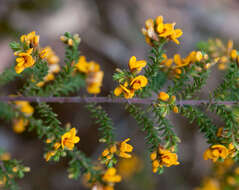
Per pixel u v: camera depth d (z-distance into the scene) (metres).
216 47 0.40
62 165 0.76
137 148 0.76
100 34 0.76
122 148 0.36
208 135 0.37
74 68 0.39
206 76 0.38
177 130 0.78
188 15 0.84
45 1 0.73
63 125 0.73
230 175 0.50
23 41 0.35
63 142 0.35
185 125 0.79
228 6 0.88
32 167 0.73
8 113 0.42
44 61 0.37
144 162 0.76
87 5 0.78
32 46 0.35
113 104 0.76
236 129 0.36
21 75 0.41
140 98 0.38
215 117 0.73
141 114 0.38
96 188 0.38
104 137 0.37
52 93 0.40
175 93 0.38
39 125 0.41
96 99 0.39
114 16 0.78
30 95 0.40
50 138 0.38
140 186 0.75
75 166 0.39
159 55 0.37
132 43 0.77
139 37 0.77
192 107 0.38
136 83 0.35
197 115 0.37
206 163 0.79
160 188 0.77
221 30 0.84
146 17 0.80
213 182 0.52
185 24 0.82
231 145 0.35
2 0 0.70
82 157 0.39
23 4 0.72
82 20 0.76
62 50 0.72
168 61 0.39
